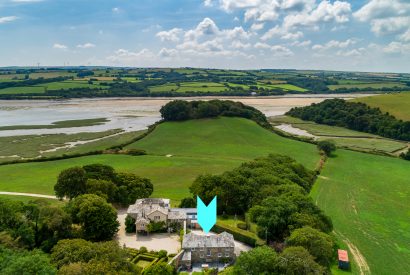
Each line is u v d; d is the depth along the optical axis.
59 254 77.00
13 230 86.88
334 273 89.19
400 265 95.06
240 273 78.44
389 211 133.75
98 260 73.44
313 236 88.25
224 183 123.19
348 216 127.56
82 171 124.88
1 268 65.50
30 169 173.50
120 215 121.44
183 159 198.00
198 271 89.38
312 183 161.25
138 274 77.12
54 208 95.88
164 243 101.75
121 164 185.12
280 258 78.44
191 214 115.81
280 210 102.31
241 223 110.94
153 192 143.75
